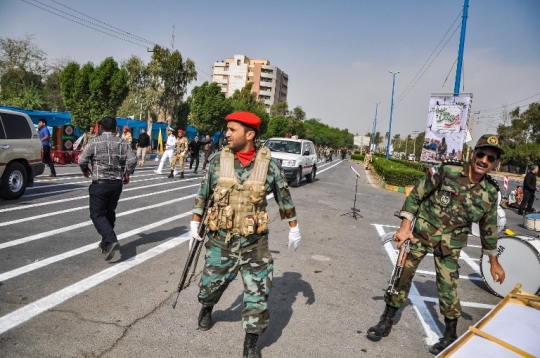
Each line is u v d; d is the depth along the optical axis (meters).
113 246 5.05
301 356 3.33
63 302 3.94
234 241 3.09
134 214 8.30
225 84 135.38
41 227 6.70
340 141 122.12
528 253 4.91
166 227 7.38
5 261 4.98
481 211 3.37
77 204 8.79
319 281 5.20
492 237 3.48
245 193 3.06
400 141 131.88
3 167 8.61
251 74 133.75
